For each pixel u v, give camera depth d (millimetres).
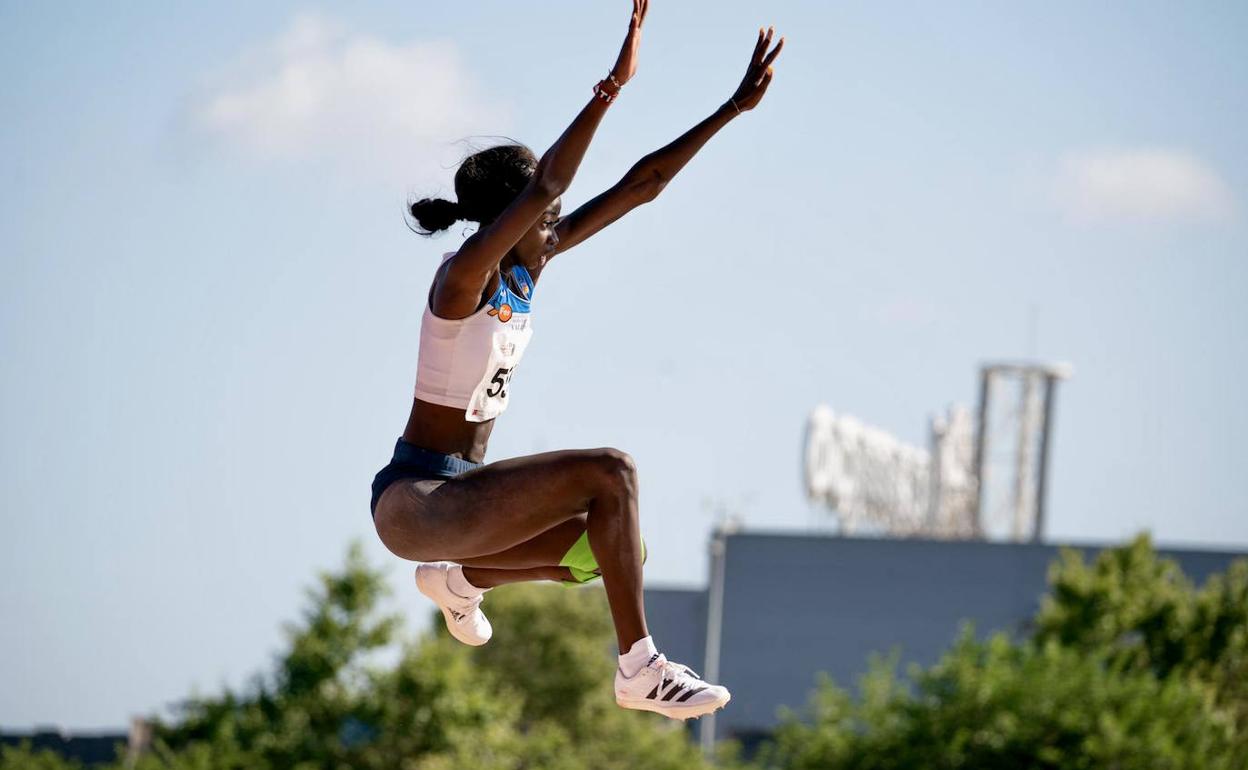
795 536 59906
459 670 36156
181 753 35312
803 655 59188
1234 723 33688
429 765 34469
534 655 44938
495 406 7156
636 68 6453
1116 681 32344
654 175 7754
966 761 31844
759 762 41156
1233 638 35875
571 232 7664
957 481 67812
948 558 58812
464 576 7664
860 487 65375
